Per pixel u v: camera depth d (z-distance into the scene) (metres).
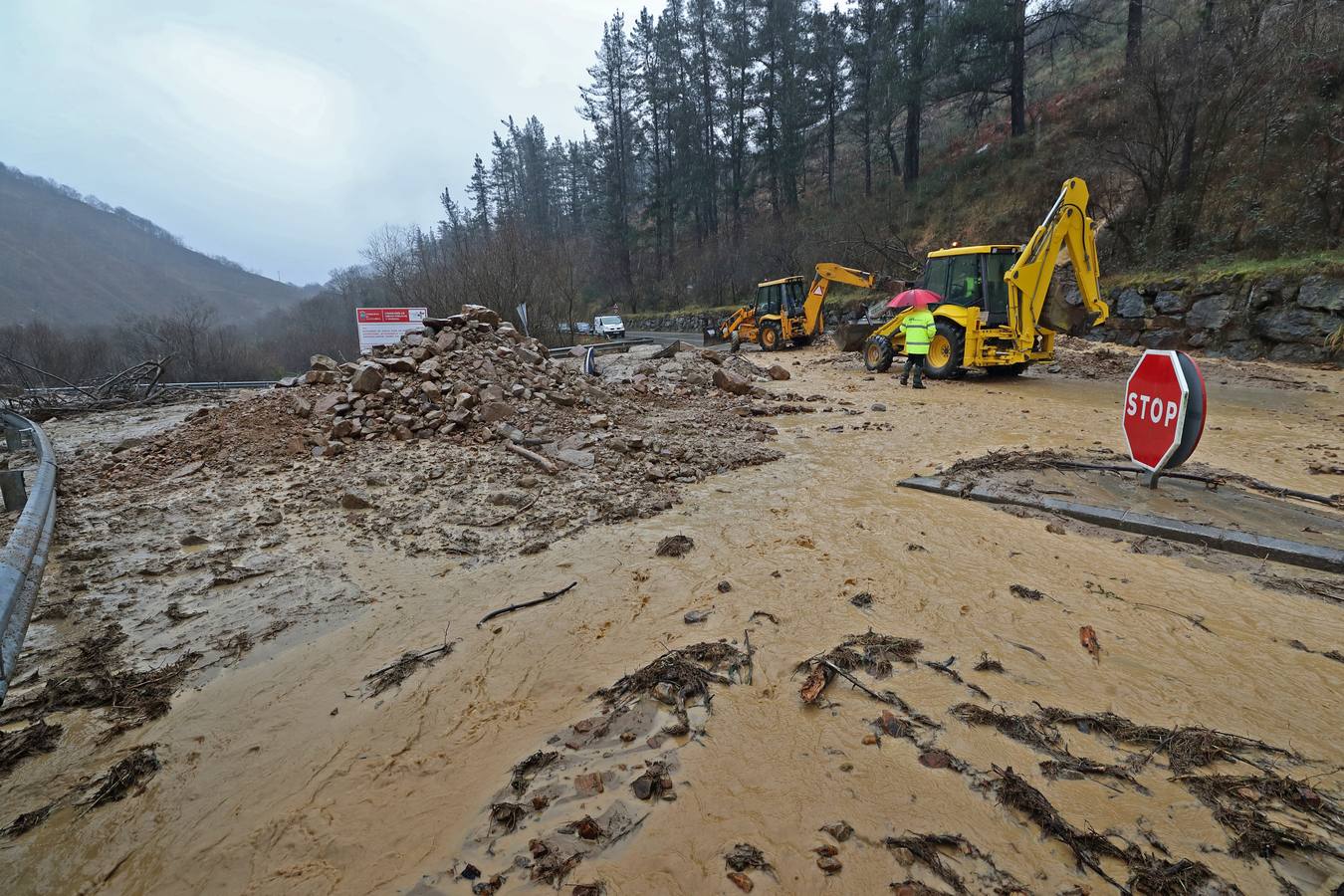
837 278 19.48
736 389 11.73
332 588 4.10
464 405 7.50
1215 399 9.84
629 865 1.96
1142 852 1.94
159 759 2.60
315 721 2.80
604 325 31.80
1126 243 16.30
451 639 3.44
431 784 2.39
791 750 2.44
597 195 51.50
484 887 1.91
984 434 8.08
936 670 2.93
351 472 6.20
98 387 15.24
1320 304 11.91
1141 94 15.97
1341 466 6.18
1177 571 3.94
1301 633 3.19
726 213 43.75
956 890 1.82
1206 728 2.49
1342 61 14.29
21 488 6.00
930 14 27.06
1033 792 2.16
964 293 12.77
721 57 38.03
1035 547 4.40
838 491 5.90
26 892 2.01
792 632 3.33
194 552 4.71
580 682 3.00
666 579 4.06
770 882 1.87
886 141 31.33
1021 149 23.55
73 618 3.79
